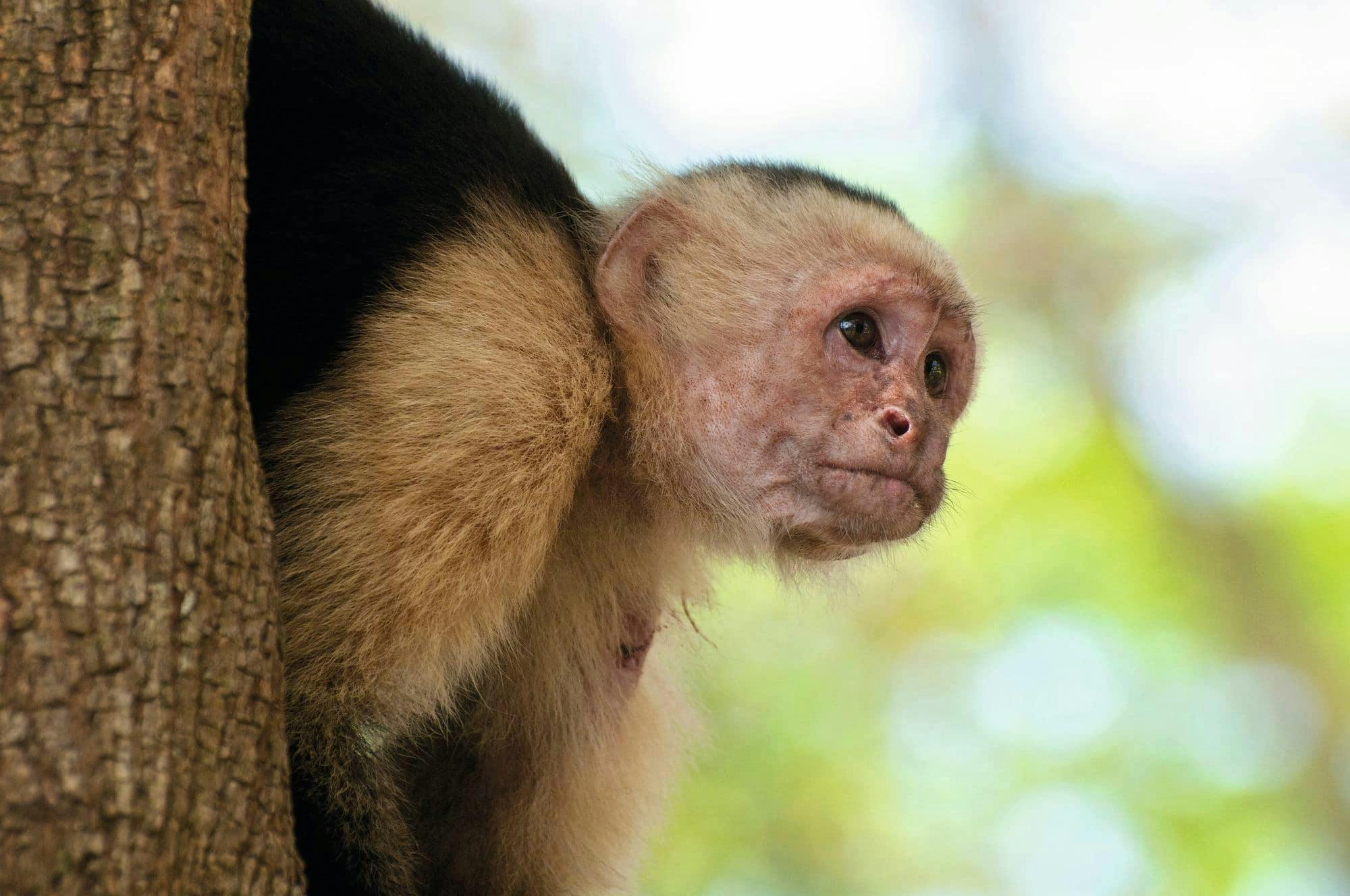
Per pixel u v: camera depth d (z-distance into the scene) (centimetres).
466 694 973
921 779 2125
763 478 985
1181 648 2298
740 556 1010
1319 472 2452
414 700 800
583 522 957
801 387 982
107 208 533
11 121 529
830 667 2161
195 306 546
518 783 1019
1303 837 2222
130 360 521
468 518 785
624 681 1033
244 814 520
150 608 500
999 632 2258
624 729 1054
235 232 583
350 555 756
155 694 493
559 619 961
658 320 991
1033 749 2181
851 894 1984
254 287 820
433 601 770
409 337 800
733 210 1019
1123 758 2189
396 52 945
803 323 985
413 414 782
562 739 1010
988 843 2078
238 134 596
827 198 1038
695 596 1065
